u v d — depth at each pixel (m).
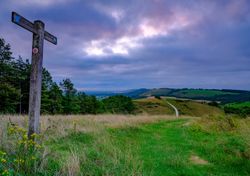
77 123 10.41
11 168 3.56
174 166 6.14
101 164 5.02
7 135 5.17
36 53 5.19
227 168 6.22
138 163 5.49
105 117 16.20
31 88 5.13
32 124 5.07
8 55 31.58
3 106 28.94
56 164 4.42
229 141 8.72
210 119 15.57
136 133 11.24
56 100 41.03
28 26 4.95
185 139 10.39
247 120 13.62
